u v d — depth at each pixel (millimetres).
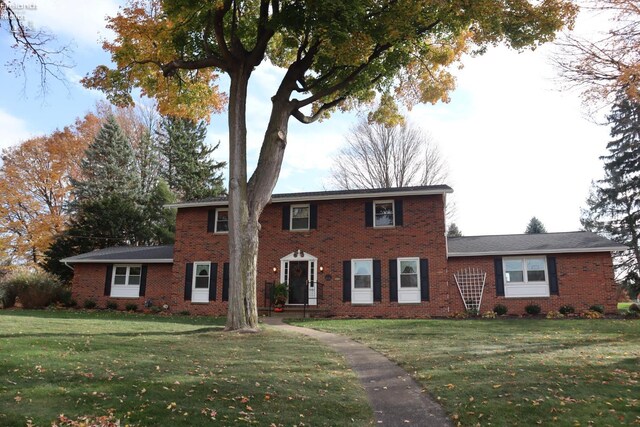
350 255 22234
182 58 16969
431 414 6988
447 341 12891
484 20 13789
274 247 23078
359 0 12766
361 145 38562
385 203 22500
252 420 6430
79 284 26125
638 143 35781
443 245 21344
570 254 21203
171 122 46625
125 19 15945
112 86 17656
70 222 35719
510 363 9555
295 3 14016
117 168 39469
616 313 20141
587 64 10797
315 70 18016
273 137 15992
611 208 38406
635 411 6562
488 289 21797
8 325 14047
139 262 25422
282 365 9578
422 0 13617
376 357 10875
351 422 6664
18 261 37219
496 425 6328
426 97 20625
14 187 37500
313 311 21438
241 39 18375
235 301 14555
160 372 8453
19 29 9719
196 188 44312
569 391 7473
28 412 6246
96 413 6348
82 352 9953
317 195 22984
